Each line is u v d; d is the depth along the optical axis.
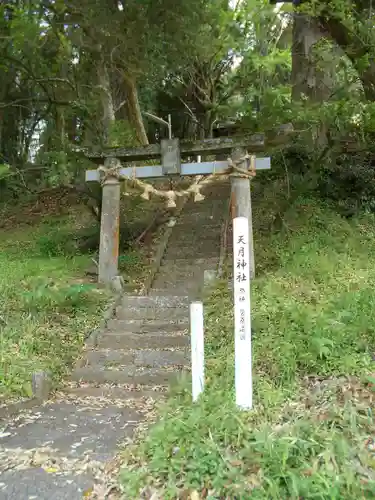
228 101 19.28
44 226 14.10
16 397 5.54
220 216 11.99
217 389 4.83
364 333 5.64
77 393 5.93
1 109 15.79
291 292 7.14
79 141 14.30
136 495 3.41
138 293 8.77
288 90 11.92
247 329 4.44
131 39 10.34
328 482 3.04
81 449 4.25
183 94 20.58
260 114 9.94
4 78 15.45
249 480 3.24
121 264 9.92
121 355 6.70
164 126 24.22
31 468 3.92
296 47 13.65
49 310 7.64
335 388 4.48
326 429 3.72
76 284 8.38
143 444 4.05
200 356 4.73
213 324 6.91
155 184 13.09
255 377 4.91
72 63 11.93
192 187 8.78
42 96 14.91
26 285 8.45
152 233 11.52
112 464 3.91
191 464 3.51
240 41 14.90
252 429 3.90
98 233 11.61
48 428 4.80
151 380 6.20
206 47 12.46
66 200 16.27
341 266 8.16
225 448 3.67
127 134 10.72
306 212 10.77
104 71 12.27
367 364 4.93
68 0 9.86
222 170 8.65
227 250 10.25
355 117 9.84
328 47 10.91
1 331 6.66
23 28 10.34
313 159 11.78
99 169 9.16
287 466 3.27
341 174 11.85
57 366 6.30
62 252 11.28
